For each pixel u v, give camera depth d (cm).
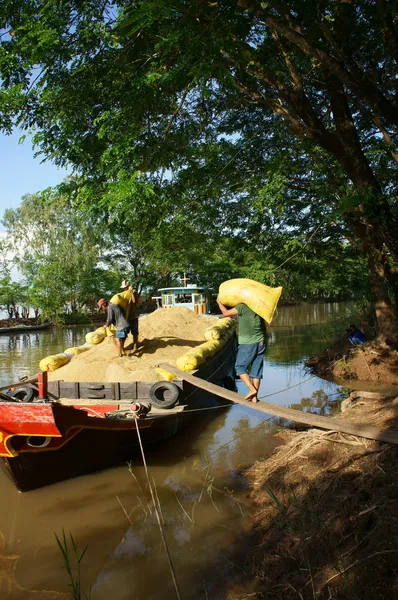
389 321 1133
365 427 471
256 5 507
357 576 314
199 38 519
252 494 527
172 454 681
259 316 540
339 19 659
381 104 624
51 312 3488
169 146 872
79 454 583
